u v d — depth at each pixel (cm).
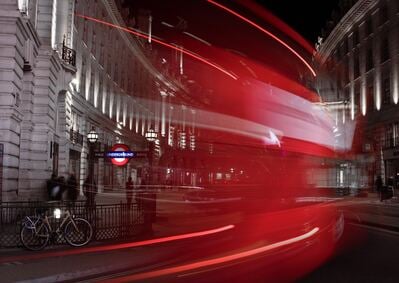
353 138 5319
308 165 5162
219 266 945
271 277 832
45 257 1033
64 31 2931
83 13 3853
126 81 6016
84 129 3897
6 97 1697
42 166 2319
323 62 6944
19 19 1703
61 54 2809
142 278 840
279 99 7969
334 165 5372
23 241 1144
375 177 4703
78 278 859
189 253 1120
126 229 1351
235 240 1323
